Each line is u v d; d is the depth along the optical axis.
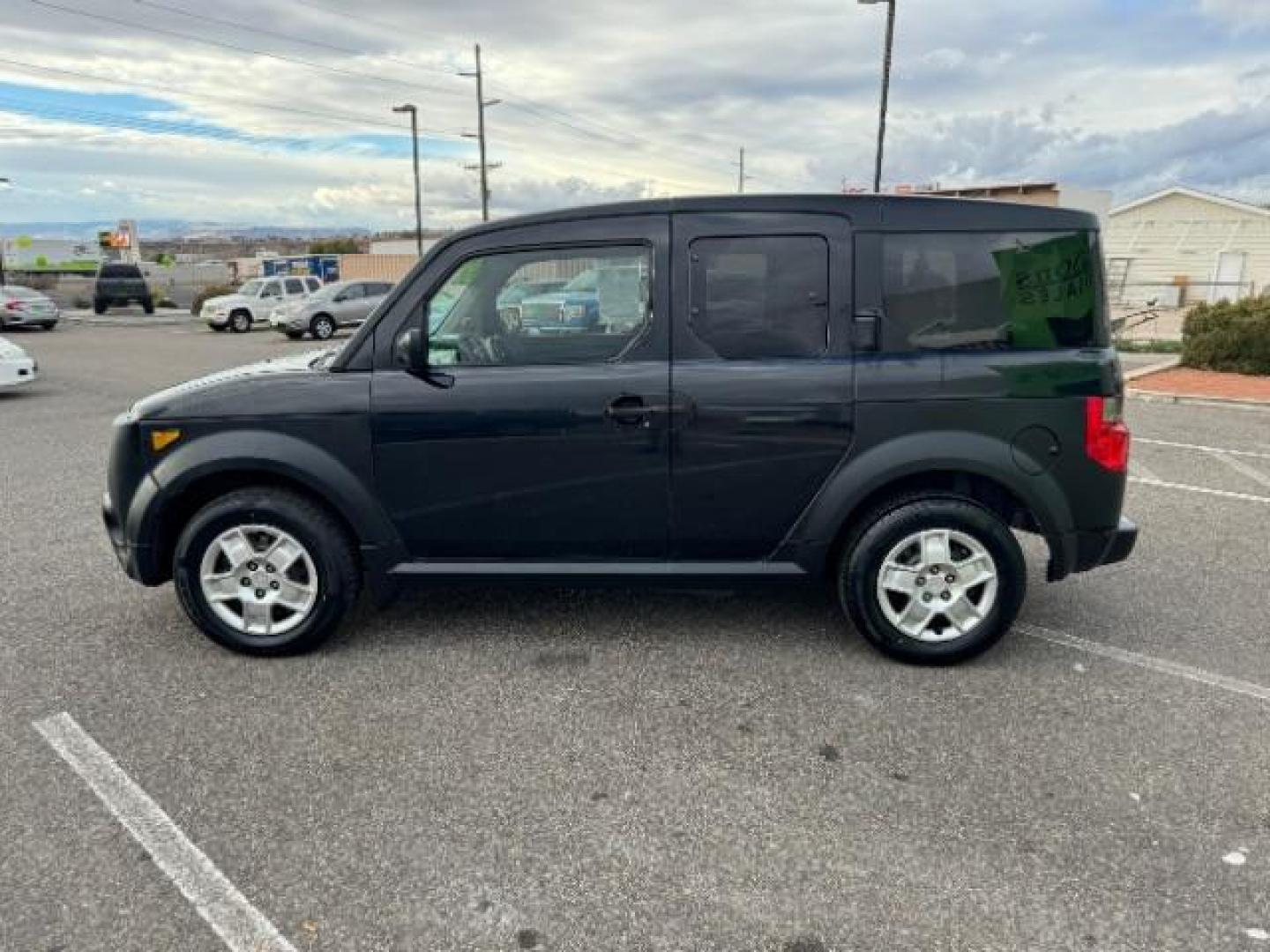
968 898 2.42
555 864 2.57
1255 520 6.02
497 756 3.13
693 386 3.65
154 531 3.86
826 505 3.70
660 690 3.60
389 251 65.62
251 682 3.70
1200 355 14.27
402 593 4.66
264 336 26.17
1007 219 3.62
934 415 3.62
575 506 3.76
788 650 3.96
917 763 3.07
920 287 3.62
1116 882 2.47
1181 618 4.33
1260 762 3.06
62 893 2.46
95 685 3.68
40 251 57.34
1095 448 3.65
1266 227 32.38
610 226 3.68
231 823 2.76
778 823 2.75
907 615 3.74
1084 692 3.57
